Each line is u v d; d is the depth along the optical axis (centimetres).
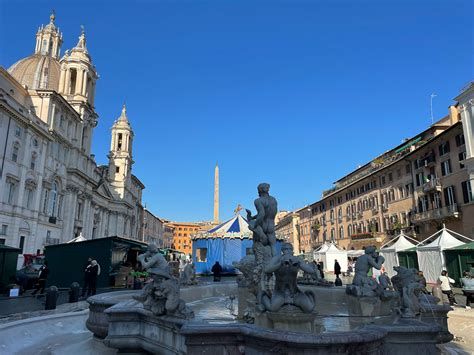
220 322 557
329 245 4331
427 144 3922
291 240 8994
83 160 6044
